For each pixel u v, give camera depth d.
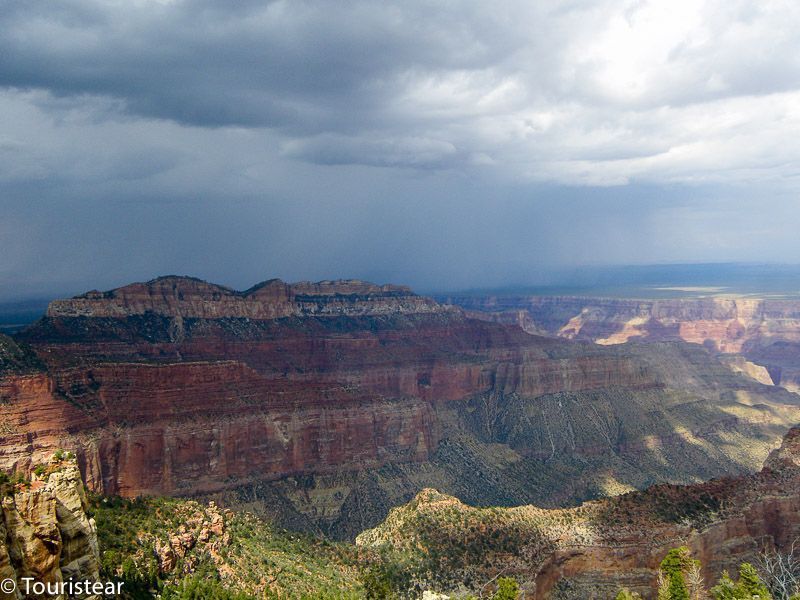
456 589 108.00
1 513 54.81
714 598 105.19
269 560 101.62
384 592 98.12
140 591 79.25
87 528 64.69
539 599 109.50
